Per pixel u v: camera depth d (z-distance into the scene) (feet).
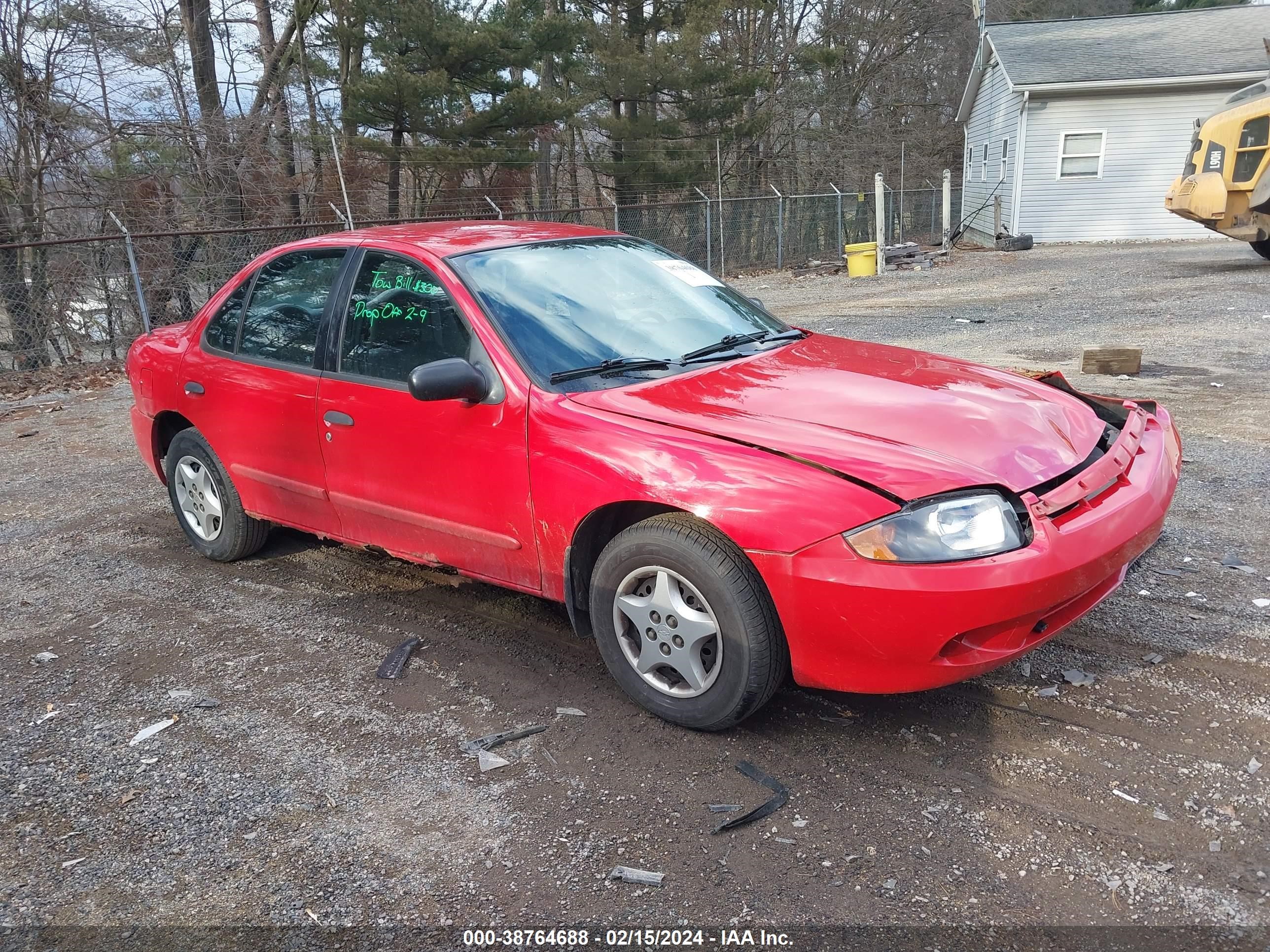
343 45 70.33
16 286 47.19
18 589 15.47
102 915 7.97
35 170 51.85
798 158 116.57
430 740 10.36
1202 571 13.60
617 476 9.89
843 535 8.71
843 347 12.87
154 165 57.62
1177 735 9.64
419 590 14.53
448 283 11.85
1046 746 9.62
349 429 12.71
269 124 64.44
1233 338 32.55
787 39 114.11
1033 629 9.30
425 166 71.72
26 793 9.74
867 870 8.02
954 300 49.49
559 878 8.13
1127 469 10.38
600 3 83.87
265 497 14.67
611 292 12.66
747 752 9.81
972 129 105.50
